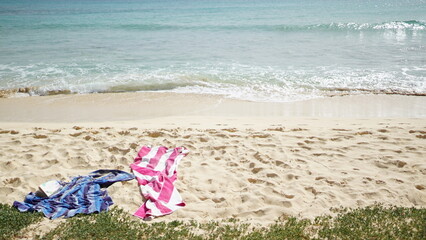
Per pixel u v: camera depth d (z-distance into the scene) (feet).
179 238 15.31
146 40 77.97
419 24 84.69
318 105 37.78
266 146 24.89
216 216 17.35
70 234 15.60
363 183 19.79
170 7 183.11
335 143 25.36
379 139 25.93
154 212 17.52
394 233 15.25
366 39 73.10
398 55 56.85
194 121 32.60
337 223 16.16
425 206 17.75
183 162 22.81
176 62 56.13
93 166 22.43
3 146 24.86
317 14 120.57
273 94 41.60
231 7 168.76
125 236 15.53
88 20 119.96
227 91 42.78
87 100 40.32
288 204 17.94
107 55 61.93
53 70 51.47
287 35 81.30
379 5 147.95
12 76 48.08
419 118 32.30
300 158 22.91
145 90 43.65
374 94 40.50
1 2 246.06
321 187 19.48
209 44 71.61
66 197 18.62
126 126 30.40
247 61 56.08
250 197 18.65
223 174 21.20
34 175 20.84
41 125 31.35
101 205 18.07
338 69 49.88
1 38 80.74
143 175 21.16
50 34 87.97
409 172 20.84
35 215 17.12
